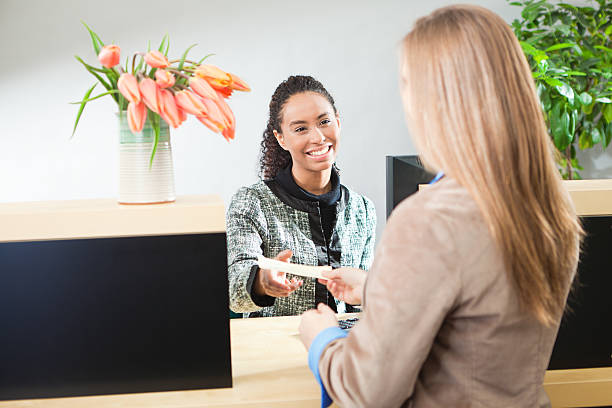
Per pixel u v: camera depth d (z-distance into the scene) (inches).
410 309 29.2
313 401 45.1
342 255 78.2
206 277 46.4
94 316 45.7
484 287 30.0
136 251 45.6
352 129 129.0
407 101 33.2
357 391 30.6
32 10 118.0
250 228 73.7
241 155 126.6
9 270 44.7
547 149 31.3
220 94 44.9
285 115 74.6
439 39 31.1
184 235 45.9
